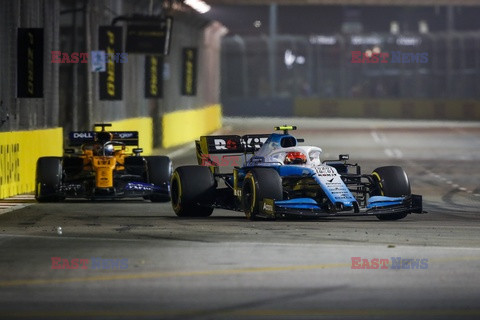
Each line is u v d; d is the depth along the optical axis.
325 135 188.25
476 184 93.50
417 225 57.59
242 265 42.06
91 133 74.00
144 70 148.12
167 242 49.41
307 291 36.25
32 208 69.44
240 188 60.84
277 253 45.47
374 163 123.12
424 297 35.09
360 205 59.56
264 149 61.19
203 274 39.88
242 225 57.09
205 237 51.38
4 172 79.19
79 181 75.88
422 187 90.12
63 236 52.12
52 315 32.09
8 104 83.38
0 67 81.69
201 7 166.00
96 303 34.06
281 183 58.12
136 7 147.50
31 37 83.69
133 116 141.50
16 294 35.72
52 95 99.06
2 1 82.69
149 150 144.38
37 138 89.62
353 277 39.12
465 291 36.22
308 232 53.53
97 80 118.94
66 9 119.44
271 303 34.03
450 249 46.91
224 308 33.19
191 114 185.75
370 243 49.09
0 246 48.06
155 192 72.75
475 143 165.88
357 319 31.48
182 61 181.25
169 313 32.38
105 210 68.06
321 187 56.44
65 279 38.78
